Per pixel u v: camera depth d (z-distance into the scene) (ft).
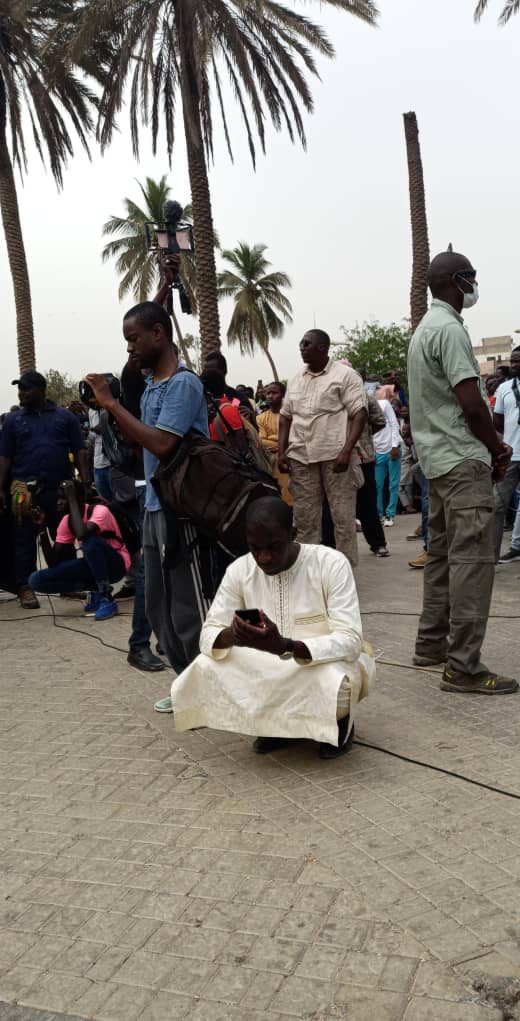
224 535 12.23
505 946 7.29
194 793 10.75
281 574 11.34
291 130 63.16
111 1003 6.98
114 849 9.46
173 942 7.70
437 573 15.16
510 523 32.45
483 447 13.60
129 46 57.62
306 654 10.53
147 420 12.57
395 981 6.94
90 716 13.97
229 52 58.80
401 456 38.34
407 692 14.11
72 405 51.83
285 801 10.32
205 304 67.82
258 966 7.27
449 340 13.34
